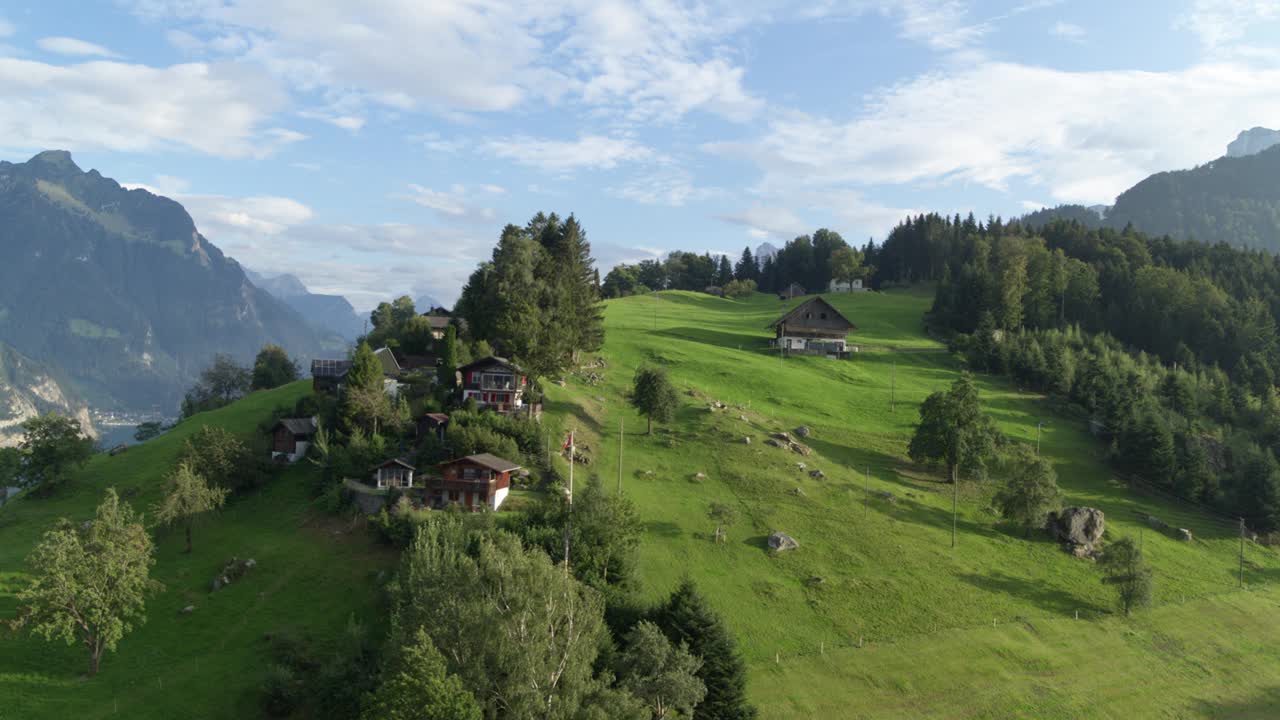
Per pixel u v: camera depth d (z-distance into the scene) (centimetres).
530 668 5012
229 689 6544
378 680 5778
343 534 8875
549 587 5594
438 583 5772
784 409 14638
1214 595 9788
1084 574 9812
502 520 8531
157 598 7962
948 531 10431
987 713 6994
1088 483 12875
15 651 7069
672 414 12494
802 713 6725
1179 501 12538
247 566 8288
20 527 9631
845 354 19625
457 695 4734
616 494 8331
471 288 14838
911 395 16188
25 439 10844
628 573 7594
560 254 15862
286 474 10719
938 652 7800
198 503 9025
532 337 12500
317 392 13350
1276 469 12119
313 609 7588
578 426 12138
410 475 9562
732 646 6391
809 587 8656
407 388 12538
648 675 5656
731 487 10850
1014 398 16700
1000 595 9050
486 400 11819
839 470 11944
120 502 10294
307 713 6203
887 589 8794
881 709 6900
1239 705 7588
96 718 6169
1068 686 7544
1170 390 16412
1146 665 8094
